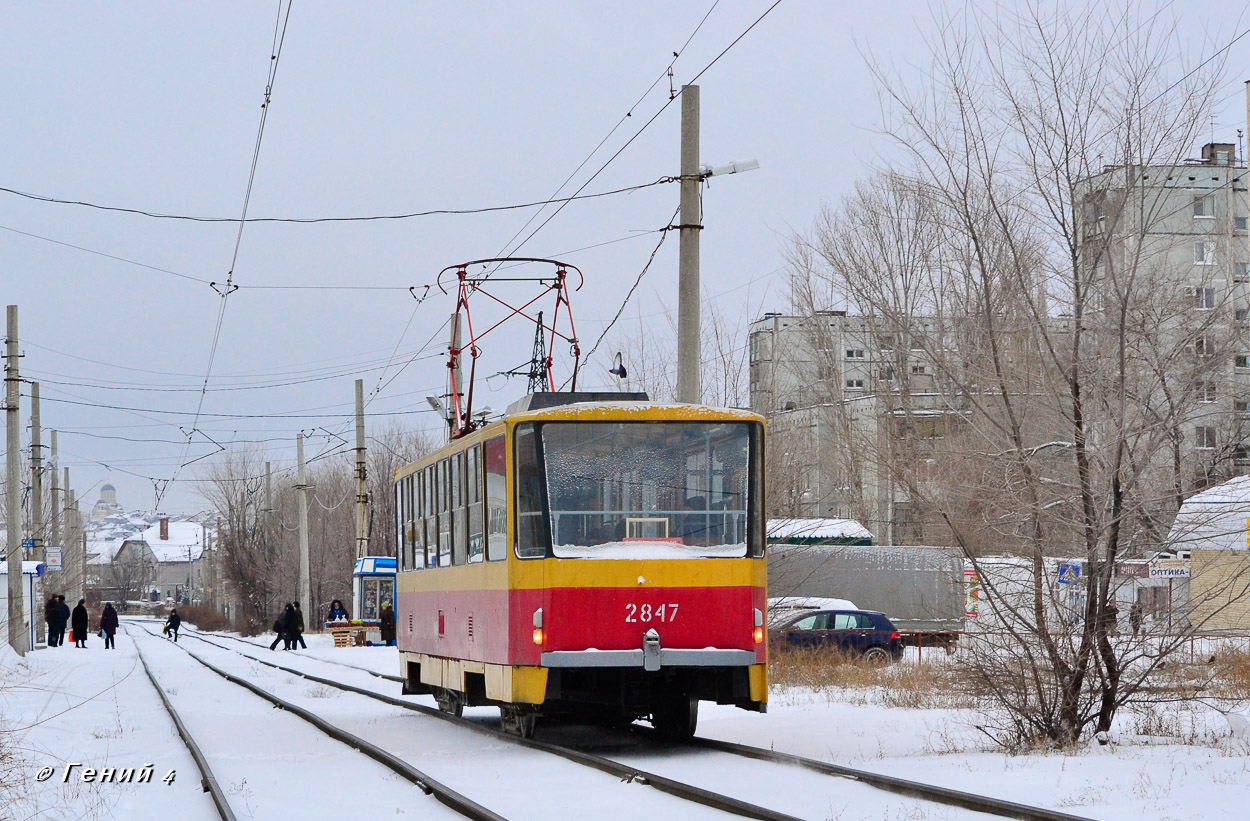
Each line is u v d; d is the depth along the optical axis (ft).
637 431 67.72
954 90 68.44
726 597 66.74
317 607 401.08
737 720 86.22
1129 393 64.95
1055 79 66.85
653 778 52.85
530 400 71.20
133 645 260.62
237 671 161.48
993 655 67.97
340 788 55.77
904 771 57.21
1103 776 53.62
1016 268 66.85
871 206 153.89
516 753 67.10
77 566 353.72
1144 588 66.69
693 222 87.61
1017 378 66.49
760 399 200.34
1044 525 66.23
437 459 85.05
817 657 135.03
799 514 145.48
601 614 65.46
